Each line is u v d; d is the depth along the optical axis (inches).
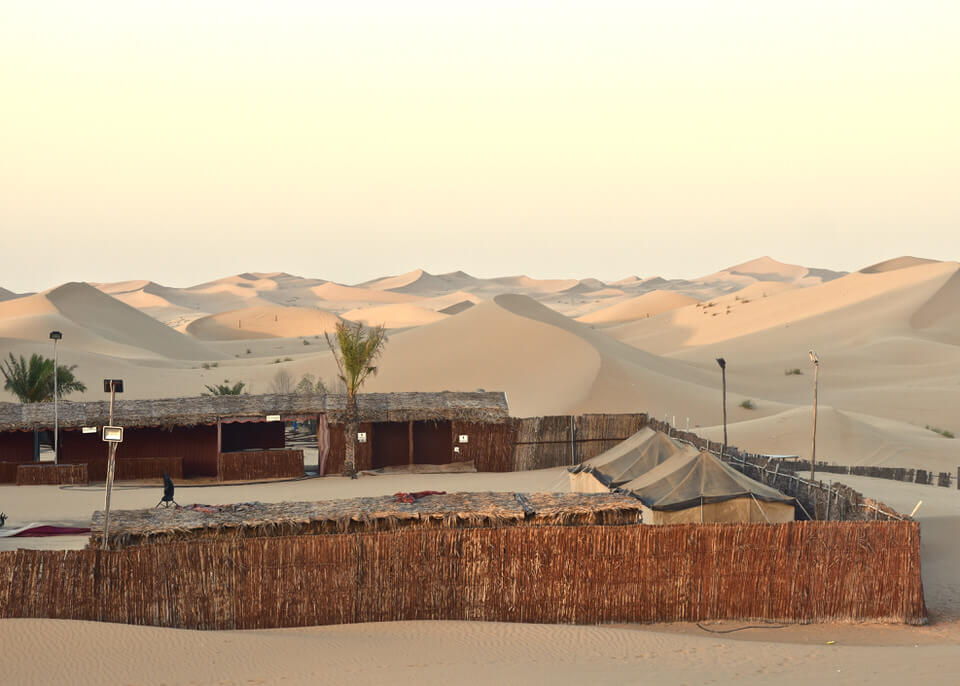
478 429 1935.3
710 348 5398.6
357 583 873.5
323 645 773.3
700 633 865.5
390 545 880.9
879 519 1029.2
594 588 893.8
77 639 748.0
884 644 834.8
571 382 3088.1
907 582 910.4
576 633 828.0
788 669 705.6
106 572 830.5
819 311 6067.9
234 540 856.9
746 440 2332.7
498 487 1696.6
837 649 783.7
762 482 1430.9
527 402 3046.3
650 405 2955.2
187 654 730.2
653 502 1152.2
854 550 911.7
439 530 889.5
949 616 940.6
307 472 1943.9
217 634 789.9
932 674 666.8
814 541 909.8
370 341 1898.4
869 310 5659.5
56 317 6072.8
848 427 2395.4
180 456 1903.3
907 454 2265.0
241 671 693.9
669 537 901.2
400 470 1936.5
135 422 1840.6
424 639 804.0
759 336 5521.7
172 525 965.8
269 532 974.4
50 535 1272.1
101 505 1526.8
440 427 2023.9
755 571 906.1
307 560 868.0
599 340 3718.0
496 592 889.5
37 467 1770.4
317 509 1035.9
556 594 891.4
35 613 820.0
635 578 896.9
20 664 694.5
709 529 904.9
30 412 1851.6
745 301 7204.7
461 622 868.0
